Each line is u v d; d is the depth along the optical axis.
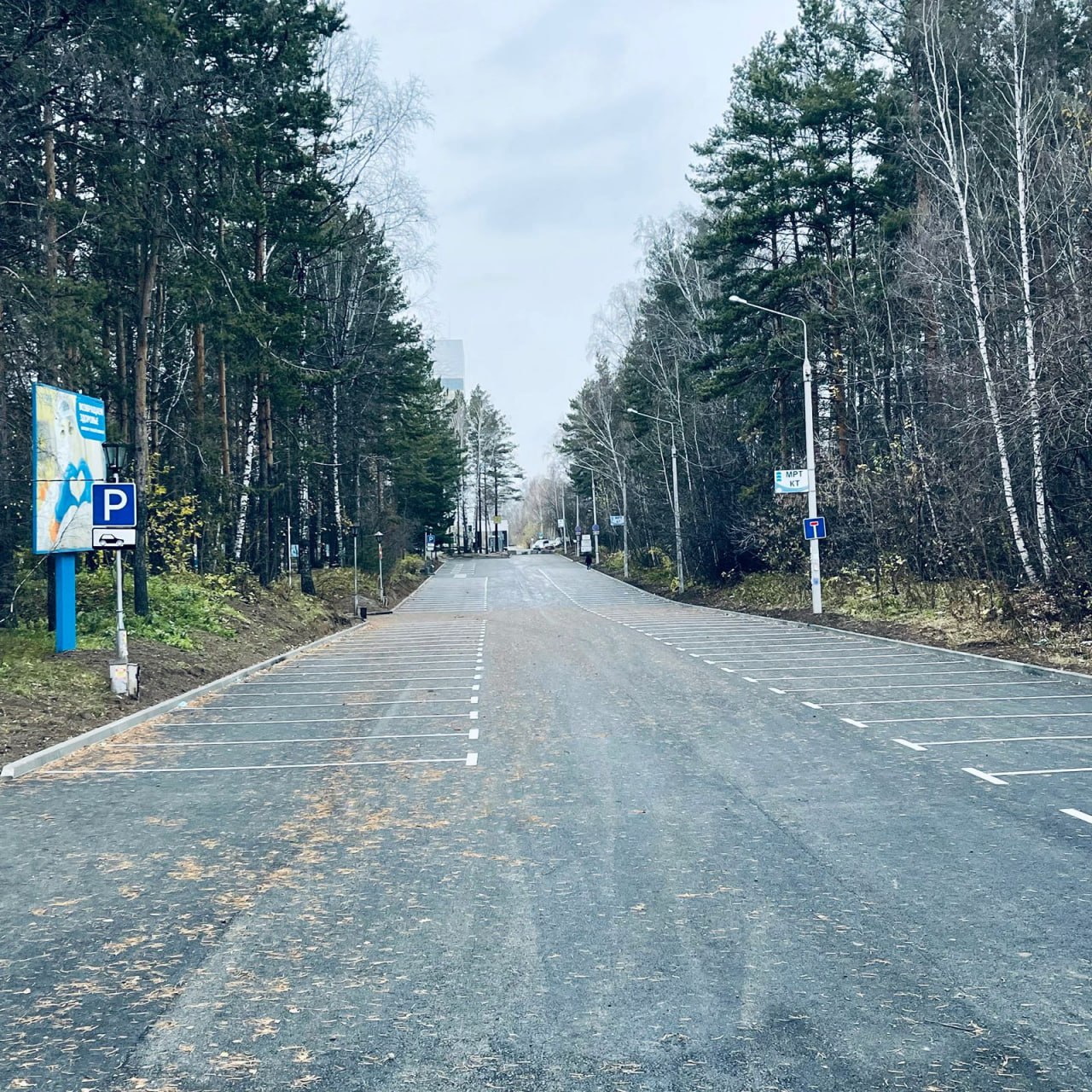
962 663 20.33
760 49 39.81
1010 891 6.62
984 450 24.72
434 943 5.93
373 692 18.62
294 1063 4.47
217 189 24.39
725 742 12.34
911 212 32.31
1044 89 28.36
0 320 18.48
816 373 38.09
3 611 19.86
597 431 74.69
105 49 18.64
